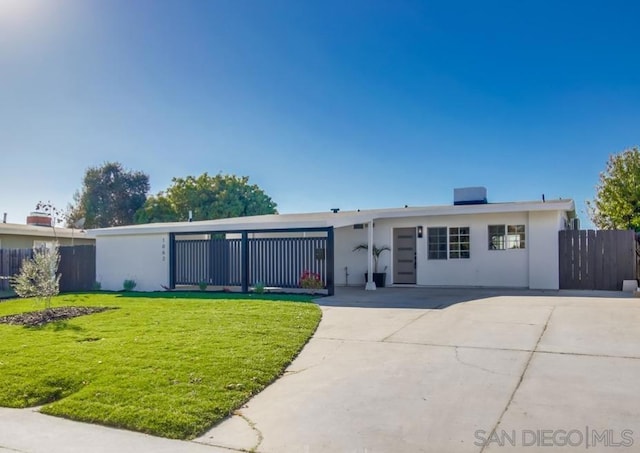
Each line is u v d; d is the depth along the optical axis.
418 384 5.18
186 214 39.91
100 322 8.98
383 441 3.85
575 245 14.34
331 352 6.68
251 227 14.80
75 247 18.30
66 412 4.61
